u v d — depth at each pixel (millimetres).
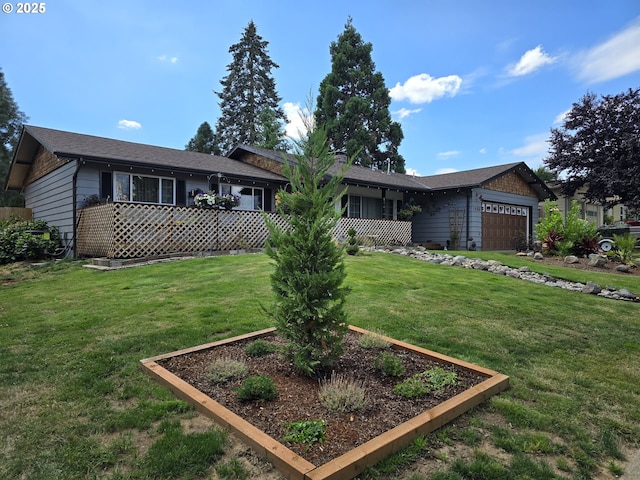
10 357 3654
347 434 2402
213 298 5977
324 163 3447
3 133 30203
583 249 12492
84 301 5906
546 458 2377
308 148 3461
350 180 14844
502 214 18438
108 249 9664
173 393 2996
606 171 18203
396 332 4688
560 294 7414
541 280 8938
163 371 3264
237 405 2770
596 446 2525
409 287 7191
